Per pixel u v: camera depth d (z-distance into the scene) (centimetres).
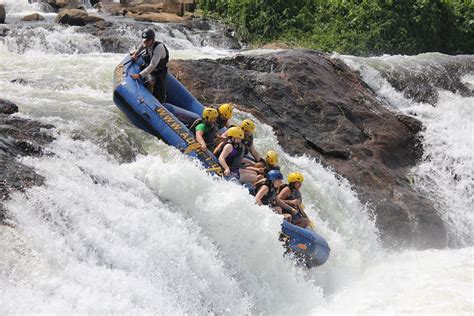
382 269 2353
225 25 5109
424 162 3112
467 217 2956
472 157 3112
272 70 3077
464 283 2125
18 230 1372
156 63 2238
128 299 1367
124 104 2169
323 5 5509
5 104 2055
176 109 2344
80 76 2684
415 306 1906
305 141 2783
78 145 1938
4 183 1509
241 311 1752
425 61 3906
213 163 2078
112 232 1562
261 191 2064
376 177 2802
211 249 1795
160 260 1596
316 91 3027
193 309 1592
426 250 2678
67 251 1409
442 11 5738
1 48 3334
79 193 1602
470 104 3628
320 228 2323
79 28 4016
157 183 1875
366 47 5212
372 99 3288
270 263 1911
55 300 1247
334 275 2216
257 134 2639
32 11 5059
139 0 5509
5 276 1250
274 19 5188
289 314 1878
